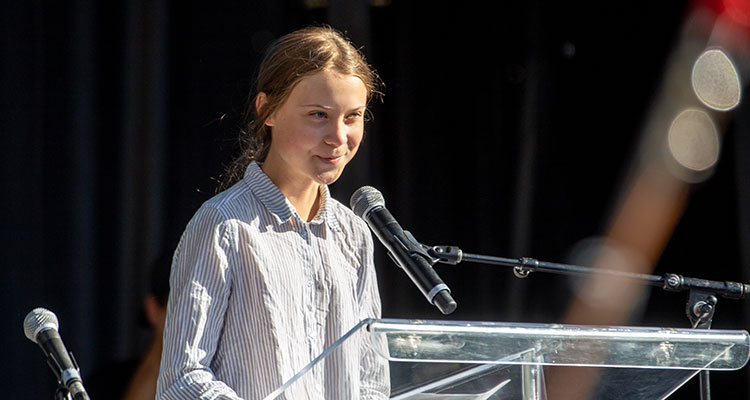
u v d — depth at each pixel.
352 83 7.16
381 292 17.34
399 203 17.67
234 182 8.26
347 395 5.68
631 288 17.02
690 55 16.83
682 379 6.01
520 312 17.61
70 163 14.57
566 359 5.56
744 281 16.22
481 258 8.04
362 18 17.12
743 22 16.45
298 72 7.12
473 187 17.86
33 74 14.37
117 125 14.99
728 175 16.56
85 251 14.62
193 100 15.78
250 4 16.28
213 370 6.75
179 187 15.61
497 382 5.43
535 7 17.77
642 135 17.22
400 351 5.06
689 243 16.81
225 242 6.78
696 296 8.55
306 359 6.89
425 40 17.83
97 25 14.92
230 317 6.78
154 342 11.73
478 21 17.89
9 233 14.15
